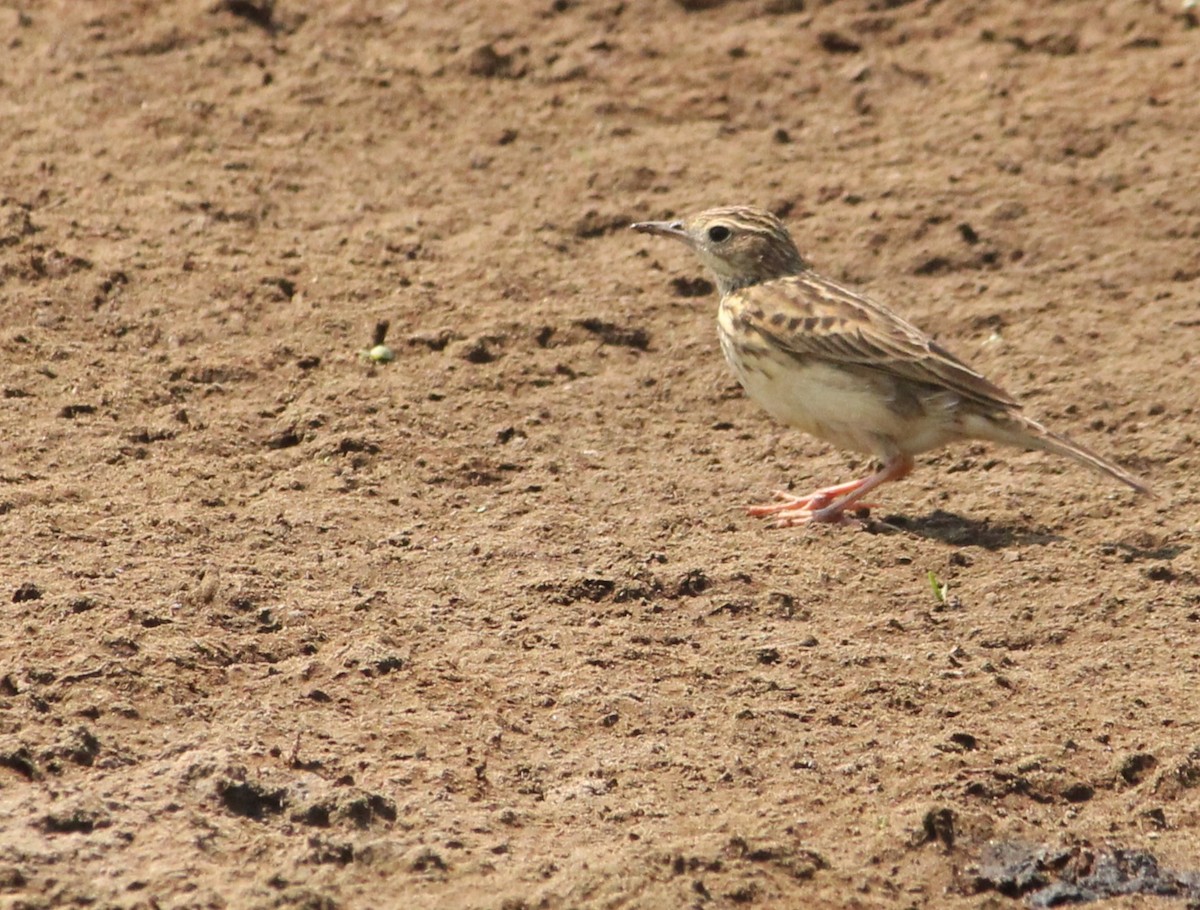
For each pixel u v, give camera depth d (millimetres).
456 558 12703
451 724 10484
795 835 9695
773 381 14023
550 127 20031
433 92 20484
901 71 21469
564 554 12844
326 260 17141
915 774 10297
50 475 13445
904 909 9281
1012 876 9617
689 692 11070
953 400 13484
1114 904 9492
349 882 8891
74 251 16609
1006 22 22516
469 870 9062
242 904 8578
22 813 9125
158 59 20547
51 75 19984
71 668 10555
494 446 14617
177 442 14180
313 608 11758
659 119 20438
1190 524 13492
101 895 8555
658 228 15000
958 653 11586
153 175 18297
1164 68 21359
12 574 11812
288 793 9508
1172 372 15844
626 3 22453
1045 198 18844
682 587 12391
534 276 17219
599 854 9297
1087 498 14016
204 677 10766
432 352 15945
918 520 13781
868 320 13727
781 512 13680
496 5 22344
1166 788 10328
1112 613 12258
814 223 18406
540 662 11289
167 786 9477
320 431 14531
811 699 11055
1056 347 16375
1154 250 17984
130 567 12078
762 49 21797
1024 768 10359
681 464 14617
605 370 16000
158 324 15844
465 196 18641
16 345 15227
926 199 18750
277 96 20062
